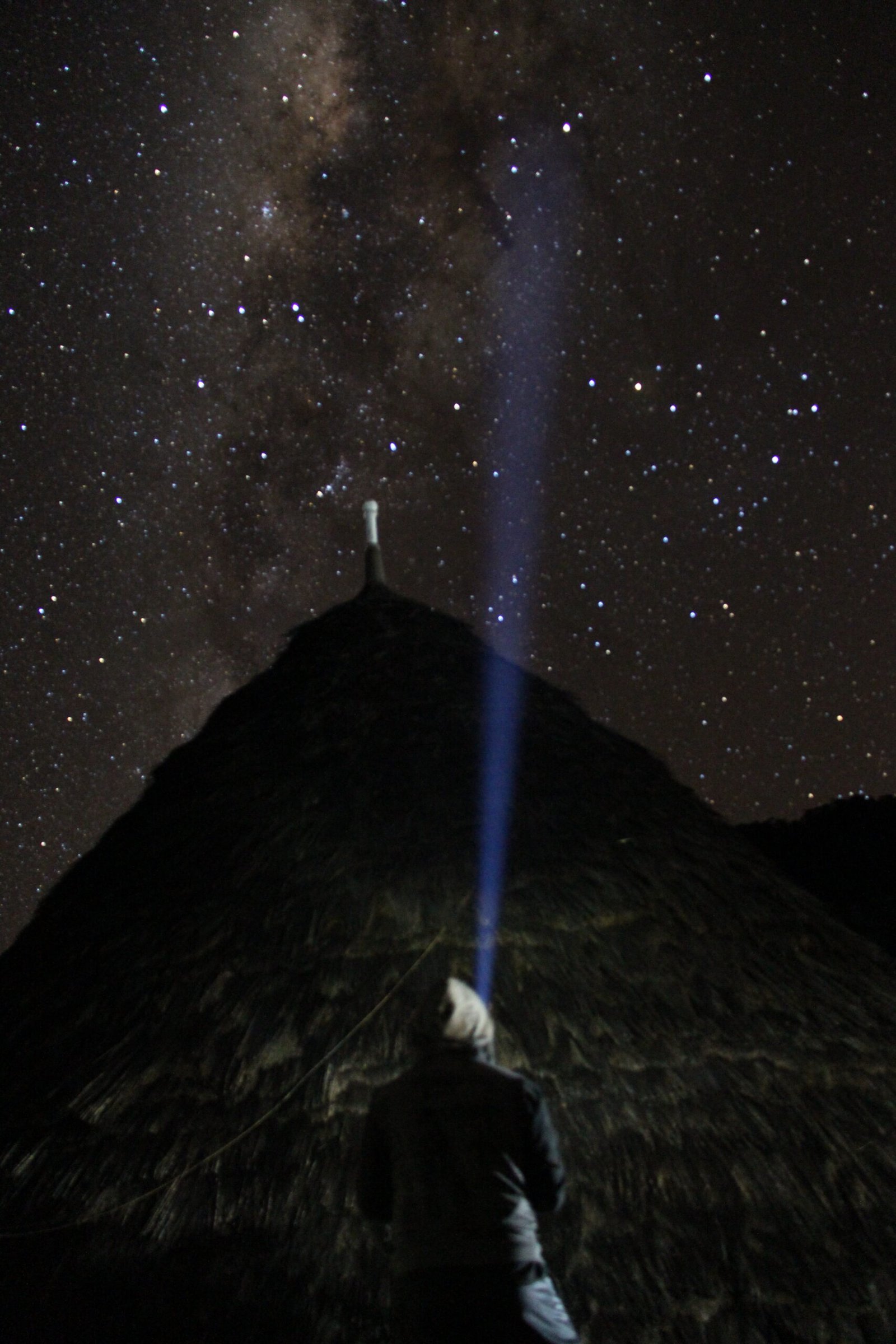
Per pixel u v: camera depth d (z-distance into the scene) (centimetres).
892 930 593
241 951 409
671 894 431
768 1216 347
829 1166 362
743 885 454
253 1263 340
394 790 450
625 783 482
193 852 455
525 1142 257
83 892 471
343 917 407
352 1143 355
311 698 508
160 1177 361
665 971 403
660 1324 325
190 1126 370
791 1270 337
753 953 423
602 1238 338
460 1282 237
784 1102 377
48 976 436
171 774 511
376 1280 332
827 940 446
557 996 386
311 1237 342
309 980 394
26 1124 387
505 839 432
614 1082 369
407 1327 238
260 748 493
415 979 387
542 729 496
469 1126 254
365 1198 263
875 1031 412
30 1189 370
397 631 534
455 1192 247
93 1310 339
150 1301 338
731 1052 385
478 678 511
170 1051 388
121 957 426
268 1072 375
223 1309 333
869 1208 354
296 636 558
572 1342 242
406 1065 367
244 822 456
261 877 431
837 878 652
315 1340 323
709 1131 364
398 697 495
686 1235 341
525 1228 246
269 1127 364
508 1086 260
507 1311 236
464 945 395
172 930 426
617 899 421
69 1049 405
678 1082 373
